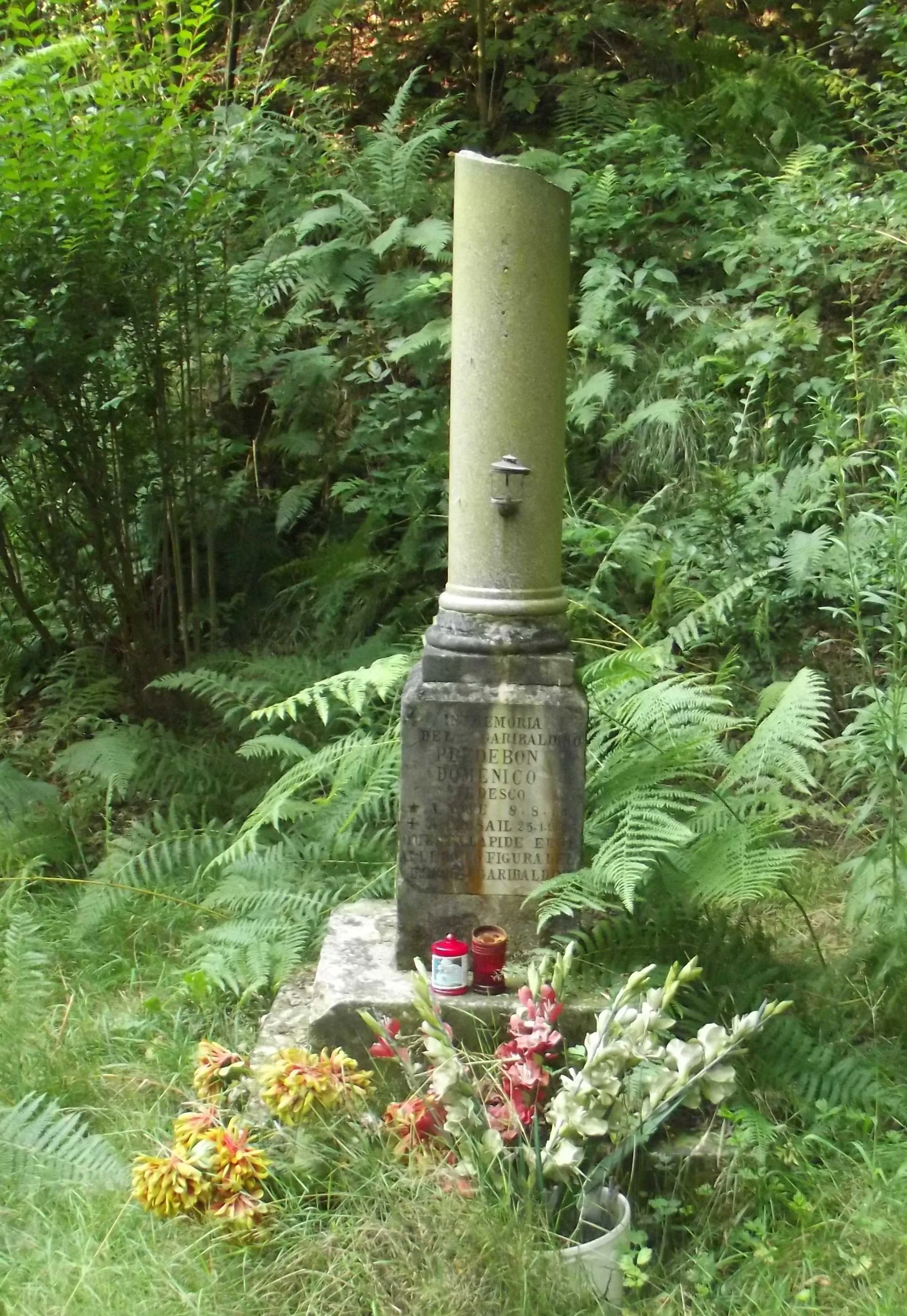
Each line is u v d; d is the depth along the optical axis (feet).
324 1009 9.30
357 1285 7.37
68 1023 10.68
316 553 17.72
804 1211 8.07
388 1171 8.00
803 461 16.62
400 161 20.59
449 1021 9.16
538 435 9.52
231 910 12.27
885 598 13.03
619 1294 7.67
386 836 13.03
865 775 13.00
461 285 9.41
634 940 9.90
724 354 17.56
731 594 13.97
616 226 19.47
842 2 22.84
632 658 11.63
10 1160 8.45
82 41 14.16
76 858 13.92
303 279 19.01
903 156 19.70
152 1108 9.51
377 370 18.48
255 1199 7.72
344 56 25.44
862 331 17.07
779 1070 9.19
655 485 17.34
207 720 16.40
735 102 21.44
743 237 19.01
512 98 23.43
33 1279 7.54
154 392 15.93
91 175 13.82
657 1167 8.55
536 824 9.72
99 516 16.06
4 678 17.63
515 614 9.66
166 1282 7.42
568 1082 7.87
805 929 11.68
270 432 19.38
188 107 17.54
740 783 12.60
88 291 14.47
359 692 11.54
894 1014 9.90
